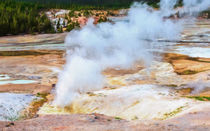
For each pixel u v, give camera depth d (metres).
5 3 81.44
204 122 7.51
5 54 31.55
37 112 12.73
